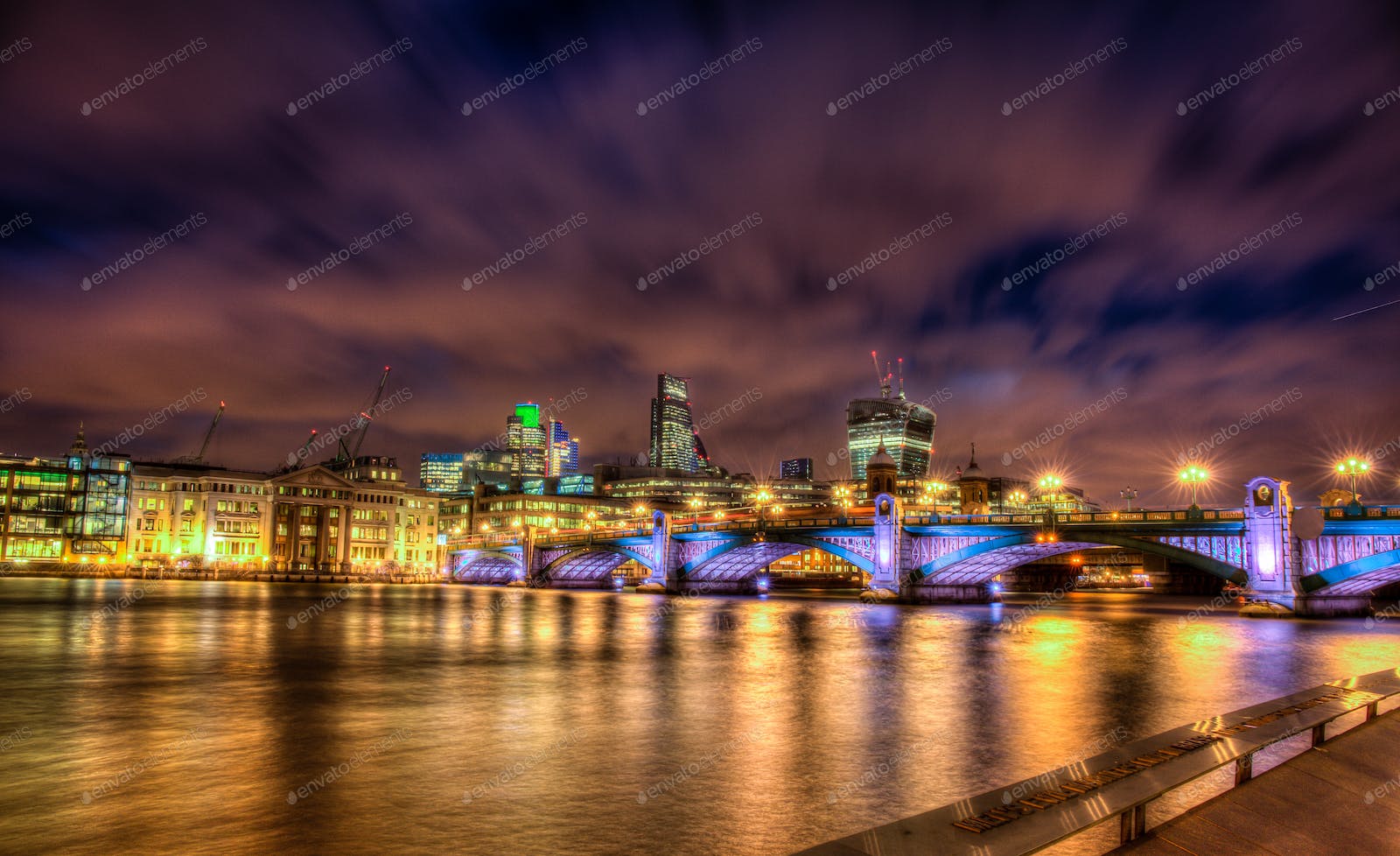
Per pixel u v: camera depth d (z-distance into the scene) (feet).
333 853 46.37
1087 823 32.14
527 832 50.37
